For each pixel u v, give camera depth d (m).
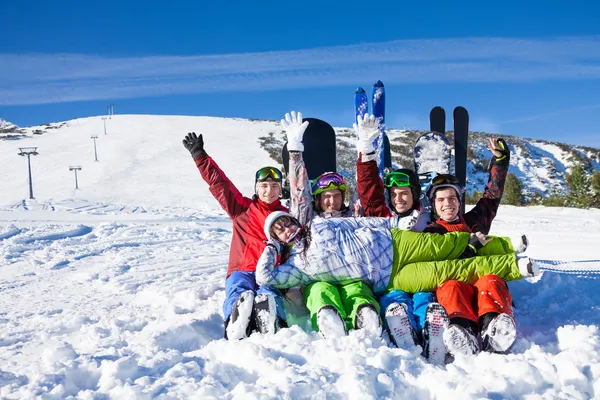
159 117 69.56
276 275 3.56
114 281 5.72
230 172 41.84
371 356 2.77
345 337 3.01
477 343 2.96
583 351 2.76
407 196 4.12
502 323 2.94
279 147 52.09
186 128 61.81
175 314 4.20
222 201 4.23
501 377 2.50
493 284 3.21
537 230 11.55
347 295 3.42
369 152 4.29
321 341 2.97
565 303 4.15
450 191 3.94
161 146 52.00
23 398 2.40
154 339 3.38
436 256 3.58
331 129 5.56
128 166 44.31
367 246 3.56
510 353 2.94
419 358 2.83
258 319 3.28
